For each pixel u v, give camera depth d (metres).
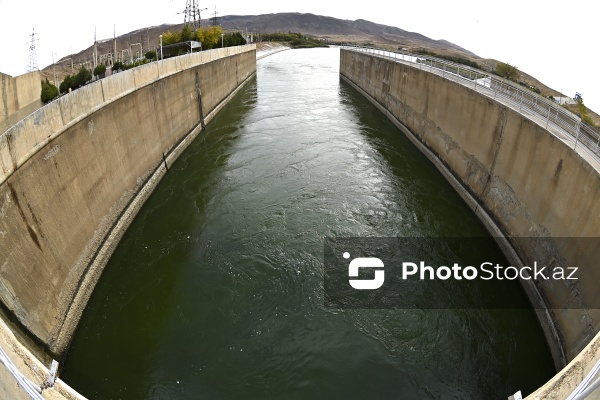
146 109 18.31
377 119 31.08
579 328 9.06
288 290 11.89
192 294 11.75
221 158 22.09
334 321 10.88
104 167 13.95
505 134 14.46
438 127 21.31
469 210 16.47
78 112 12.45
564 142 11.18
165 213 16.22
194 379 9.38
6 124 14.12
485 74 19.12
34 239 9.59
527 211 12.56
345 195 17.52
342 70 52.19
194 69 26.59
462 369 9.70
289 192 17.77
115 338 10.41
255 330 10.62
